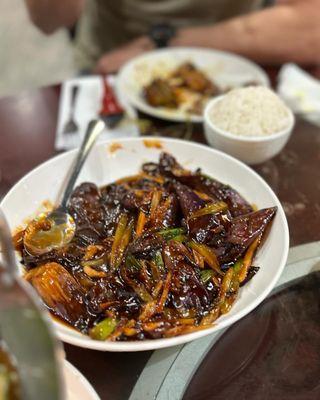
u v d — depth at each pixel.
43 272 0.26
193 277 0.26
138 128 0.46
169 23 0.72
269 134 0.38
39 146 0.43
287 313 0.27
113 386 0.24
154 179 0.35
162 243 0.28
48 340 0.15
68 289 0.26
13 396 0.16
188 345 0.25
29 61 1.16
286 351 0.25
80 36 0.81
